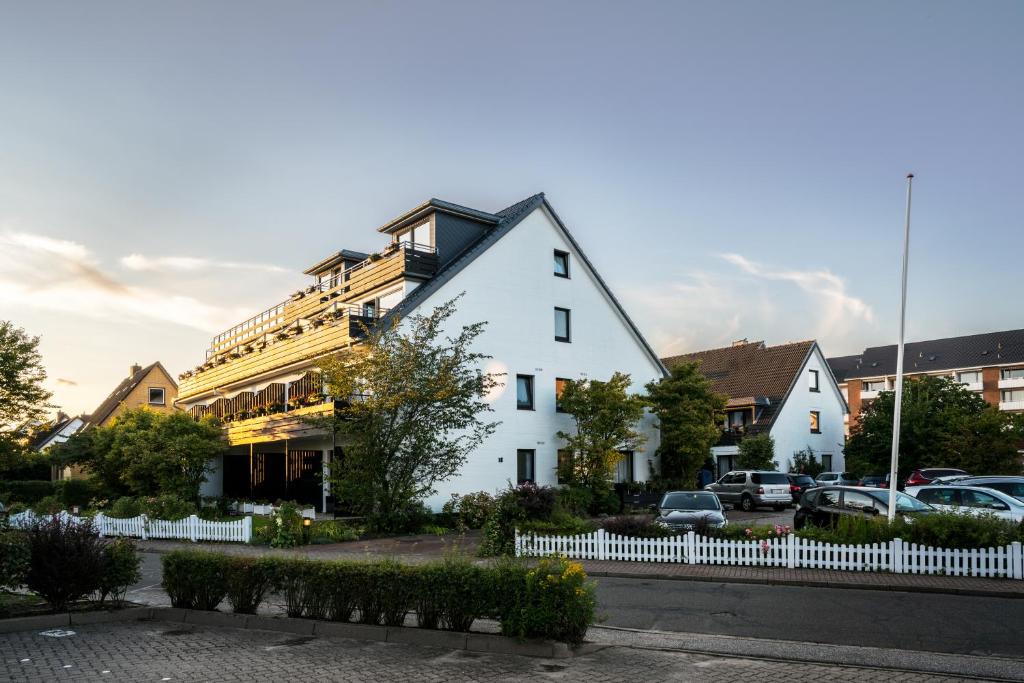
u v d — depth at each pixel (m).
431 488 25.22
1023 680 8.06
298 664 8.59
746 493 31.95
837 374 87.75
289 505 24.47
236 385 36.03
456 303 28.23
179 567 11.59
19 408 27.86
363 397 24.41
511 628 9.38
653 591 13.71
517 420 29.78
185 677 8.02
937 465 37.72
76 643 9.70
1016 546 13.92
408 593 10.05
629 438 31.08
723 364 48.44
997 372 73.94
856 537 15.35
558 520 18.50
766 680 8.02
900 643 9.82
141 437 32.47
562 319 32.75
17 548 10.95
